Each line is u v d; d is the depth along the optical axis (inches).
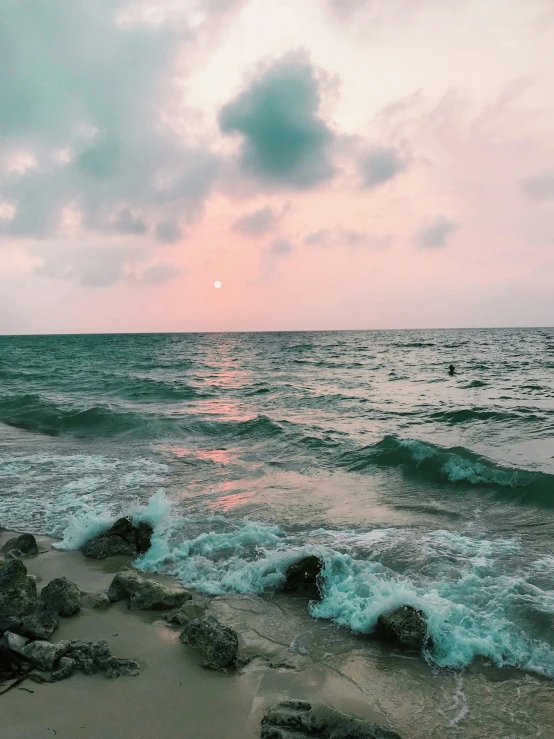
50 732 149.3
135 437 628.7
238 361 2063.2
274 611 233.1
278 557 271.9
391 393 989.2
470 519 342.0
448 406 797.2
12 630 202.2
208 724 154.9
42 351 3267.7
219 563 280.8
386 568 264.8
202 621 203.3
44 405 848.3
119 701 164.4
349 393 991.0
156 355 2667.3
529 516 344.2
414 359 1967.3
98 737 147.6
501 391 991.0
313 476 451.2
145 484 433.1
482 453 502.6
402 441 506.3
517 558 274.8
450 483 421.1
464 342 3565.5
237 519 346.3
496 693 174.7
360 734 147.3
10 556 289.0
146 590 236.5
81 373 1584.6
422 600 222.1
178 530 327.3
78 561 289.7
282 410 809.5
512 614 218.2
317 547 281.9
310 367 1696.6
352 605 229.5
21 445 599.2
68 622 218.7
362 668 189.3
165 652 194.7
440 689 177.3
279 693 172.6
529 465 457.1
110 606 234.1
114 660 182.9
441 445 532.4
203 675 180.5
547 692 174.7
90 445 594.6
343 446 542.3
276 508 367.2
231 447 570.6
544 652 195.0
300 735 148.0
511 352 2361.0
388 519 342.6
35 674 176.9
